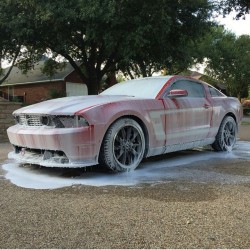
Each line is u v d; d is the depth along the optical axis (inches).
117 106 184.5
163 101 211.0
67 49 745.6
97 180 174.2
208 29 759.1
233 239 104.8
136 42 605.6
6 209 131.5
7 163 221.0
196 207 133.1
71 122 170.9
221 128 261.0
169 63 796.0
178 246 100.0
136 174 188.7
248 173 192.5
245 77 1547.7
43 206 134.6
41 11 619.8
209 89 257.1
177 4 655.8
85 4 598.2
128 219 120.6
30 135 180.2
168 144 213.0
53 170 196.4
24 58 946.7
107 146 179.3
